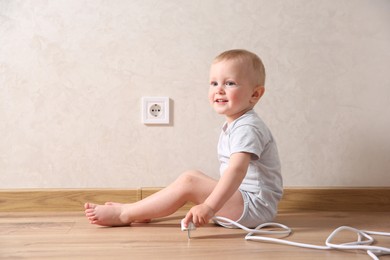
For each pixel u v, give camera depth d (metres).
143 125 1.63
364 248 1.03
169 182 1.64
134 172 1.63
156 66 1.62
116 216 1.32
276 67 1.64
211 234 1.23
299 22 1.65
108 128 1.62
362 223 1.42
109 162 1.62
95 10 1.60
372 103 1.67
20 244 1.12
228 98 1.33
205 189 1.30
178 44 1.62
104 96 1.61
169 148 1.63
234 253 1.04
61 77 1.60
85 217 1.49
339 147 1.66
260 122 1.36
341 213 1.60
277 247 1.10
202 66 1.63
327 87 1.66
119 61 1.61
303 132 1.66
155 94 1.62
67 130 1.61
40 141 1.60
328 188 1.65
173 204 1.32
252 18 1.64
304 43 1.65
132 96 1.62
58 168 1.61
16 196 1.59
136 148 1.62
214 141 1.64
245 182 1.35
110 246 1.10
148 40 1.62
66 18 1.60
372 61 1.66
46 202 1.60
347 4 1.66
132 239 1.17
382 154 1.67
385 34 1.66
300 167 1.66
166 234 1.23
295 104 1.65
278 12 1.64
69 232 1.25
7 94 1.59
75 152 1.61
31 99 1.59
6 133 1.59
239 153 1.28
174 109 1.63
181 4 1.62
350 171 1.67
